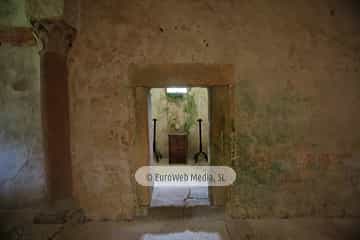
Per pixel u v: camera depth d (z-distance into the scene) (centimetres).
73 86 296
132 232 272
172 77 298
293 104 300
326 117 301
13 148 327
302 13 294
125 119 301
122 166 302
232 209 305
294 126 301
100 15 293
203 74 297
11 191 327
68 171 289
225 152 304
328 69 298
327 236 258
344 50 297
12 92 327
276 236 260
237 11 294
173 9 295
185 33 295
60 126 281
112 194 302
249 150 303
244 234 265
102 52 295
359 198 303
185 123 634
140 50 296
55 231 257
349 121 301
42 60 273
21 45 323
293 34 296
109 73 297
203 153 595
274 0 294
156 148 633
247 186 304
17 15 315
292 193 304
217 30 295
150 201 319
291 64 297
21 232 257
